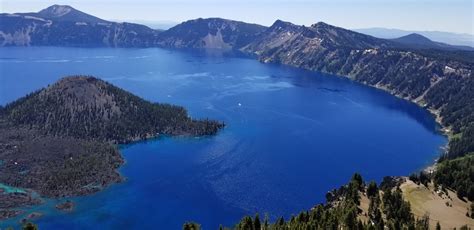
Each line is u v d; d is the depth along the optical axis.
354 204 184.25
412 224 167.00
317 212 179.00
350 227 161.75
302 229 155.62
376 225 168.25
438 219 189.38
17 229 191.00
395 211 181.62
